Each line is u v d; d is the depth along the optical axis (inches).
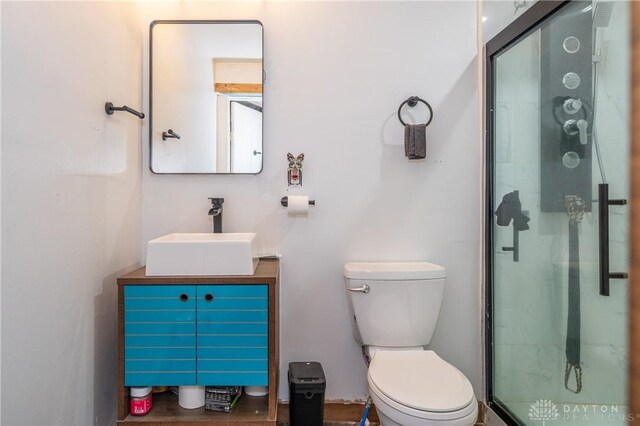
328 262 67.7
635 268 45.5
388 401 44.5
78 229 46.8
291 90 67.5
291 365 63.2
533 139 59.0
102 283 52.9
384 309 59.4
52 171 41.4
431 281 60.0
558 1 50.6
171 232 67.1
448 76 68.0
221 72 67.3
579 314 52.7
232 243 52.2
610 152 48.1
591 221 51.0
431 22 68.0
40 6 39.4
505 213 64.1
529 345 60.1
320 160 67.7
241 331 51.0
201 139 67.3
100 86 52.2
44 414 40.1
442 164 68.2
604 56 48.7
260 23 67.2
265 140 67.5
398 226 68.1
